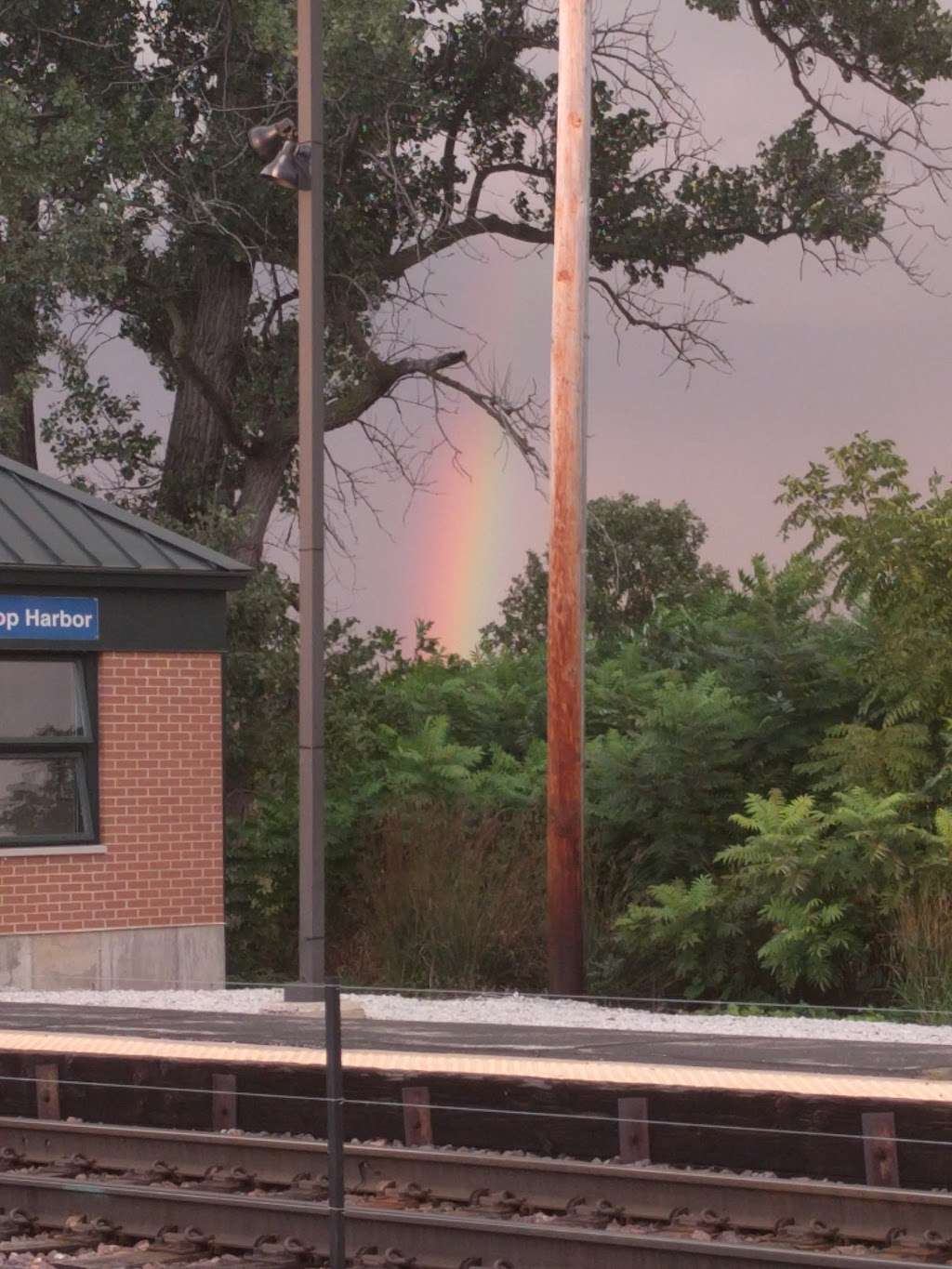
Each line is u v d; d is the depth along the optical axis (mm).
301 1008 13547
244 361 33469
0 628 18094
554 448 18266
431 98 31406
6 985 17906
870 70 32250
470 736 30234
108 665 18781
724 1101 8742
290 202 30922
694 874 23703
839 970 20547
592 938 23047
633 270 34219
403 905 23562
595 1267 7180
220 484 32875
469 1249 7449
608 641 34094
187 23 31500
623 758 24031
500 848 24406
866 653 23656
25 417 32531
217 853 19266
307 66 15227
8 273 27703
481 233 33844
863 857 20172
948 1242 7316
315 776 14914
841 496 22266
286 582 31422
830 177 32531
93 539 18969
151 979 18766
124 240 29500
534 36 33438
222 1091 9969
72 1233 8117
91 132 28219
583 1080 9055
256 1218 7887
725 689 24000
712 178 33312
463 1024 12578
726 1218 7805
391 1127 9508
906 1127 8336
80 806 18609
